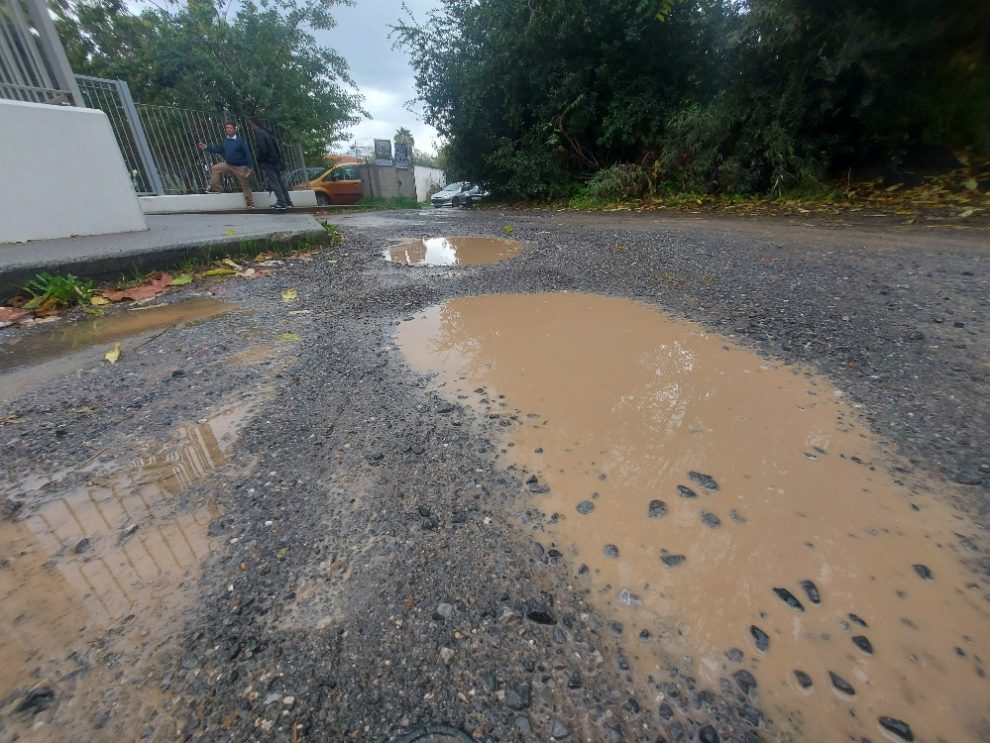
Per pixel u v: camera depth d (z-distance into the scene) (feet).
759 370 6.16
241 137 35.68
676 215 22.68
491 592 3.24
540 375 6.18
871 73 19.61
